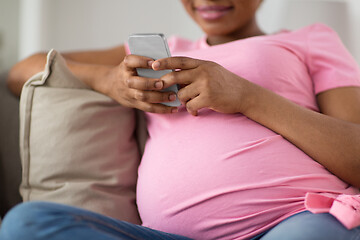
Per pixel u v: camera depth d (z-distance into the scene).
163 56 0.89
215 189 0.87
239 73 1.02
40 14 2.47
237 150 0.90
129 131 1.09
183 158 0.92
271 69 1.01
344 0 1.93
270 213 0.83
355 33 1.87
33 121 1.00
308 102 1.03
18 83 1.15
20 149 1.02
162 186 0.92
